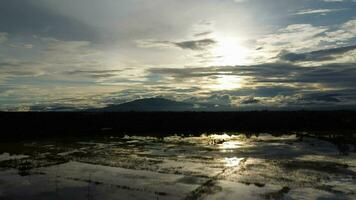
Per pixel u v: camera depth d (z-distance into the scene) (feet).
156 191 79.77
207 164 107.86
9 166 107.96
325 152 124.88
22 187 84.53
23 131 200.23
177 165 106.83
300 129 201.26
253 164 106.52
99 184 86.38
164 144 151.43
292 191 77.87
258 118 242.99
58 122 234.79
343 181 85.46
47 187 84.33
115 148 141.28
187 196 75.87
